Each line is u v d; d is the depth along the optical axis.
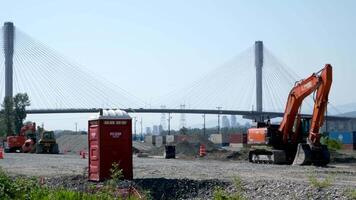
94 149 22.75
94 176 22.69
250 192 19.41
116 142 22.53
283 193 18.47
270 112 127.62
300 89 40.19
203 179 22.58
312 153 36.97
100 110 22.78
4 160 45.94
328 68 37.47
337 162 45.31
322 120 37.56
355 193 16.98
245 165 37.22
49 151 72.94
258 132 42.75
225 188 20.64
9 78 122.75
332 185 19.58
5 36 122.88
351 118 137.88
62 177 24.28
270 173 28.14
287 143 41.50
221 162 43.53
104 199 13.54
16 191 14.40
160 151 68.31
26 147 75.88
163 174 26.89
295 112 41.25
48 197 13.20
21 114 122.44
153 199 20.03
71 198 13.15
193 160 48.50
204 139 87.62
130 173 22.62
